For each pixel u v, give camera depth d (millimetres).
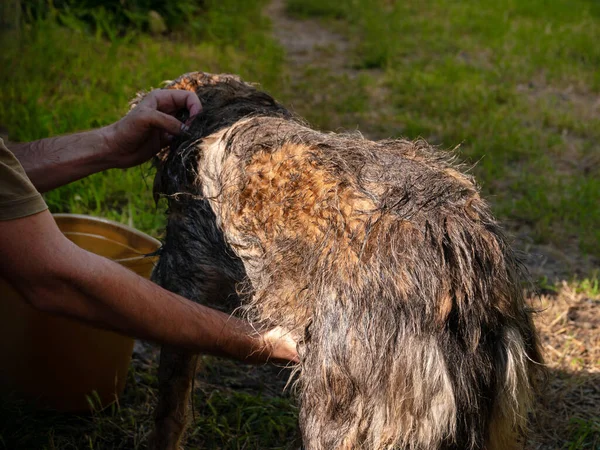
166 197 2887
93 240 3359
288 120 2789
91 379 3090
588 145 6516
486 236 2088
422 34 10172
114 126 2943
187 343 2154
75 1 8102
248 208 2398
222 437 3066
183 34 8602
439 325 1994
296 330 2174
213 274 2676
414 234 2043
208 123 2854
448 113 7121
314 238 2156
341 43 9914
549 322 4035
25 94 5730
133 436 3070
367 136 6496
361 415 2047
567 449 3125
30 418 3008
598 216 5219
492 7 11859
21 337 2961
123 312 2051
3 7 3738
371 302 2021
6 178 1901
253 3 10773
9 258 1934
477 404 2049
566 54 9359
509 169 6039
